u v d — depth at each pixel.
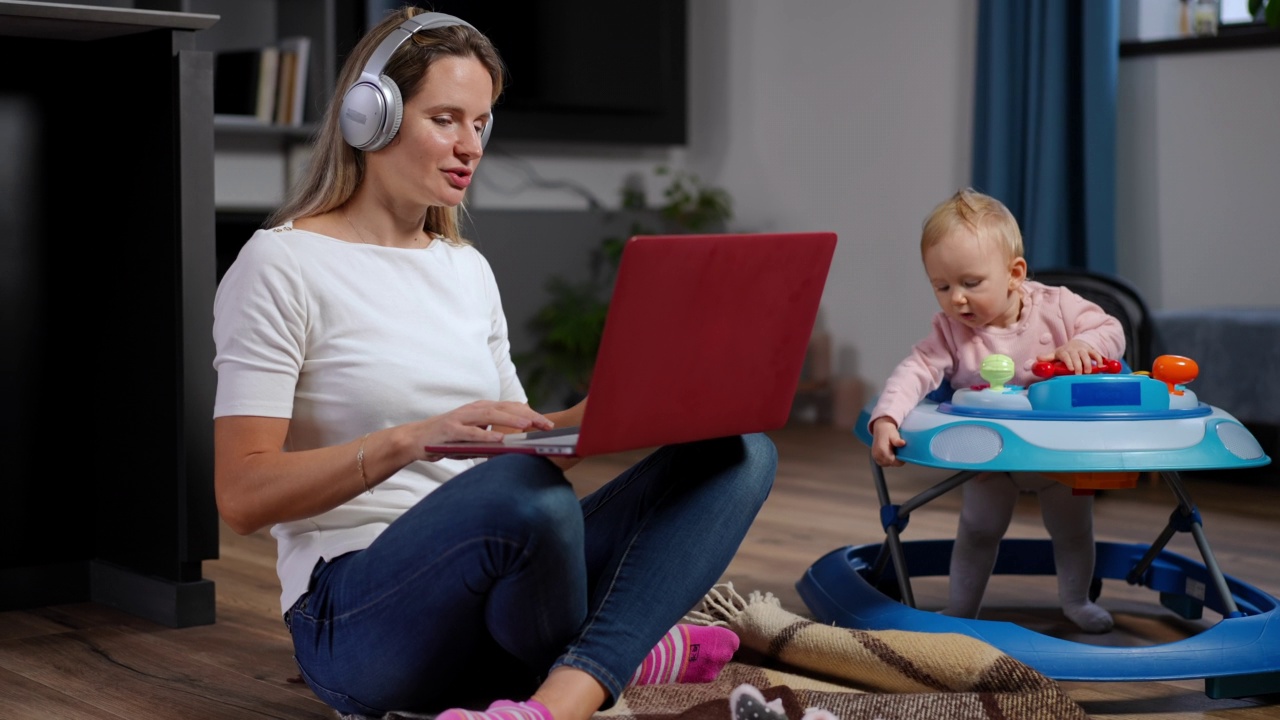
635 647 1.22
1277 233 3.55
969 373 1.90
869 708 1.42
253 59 3.79
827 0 4.51
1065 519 1.93
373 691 1.28
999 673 1.47
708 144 4.93
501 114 4.35
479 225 4.23
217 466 1.26
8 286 2.08
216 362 1.29
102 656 1.82
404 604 1.20
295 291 1.29
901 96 4.32
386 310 1.34
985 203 1.89
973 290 1.85
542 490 1.14
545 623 1.19
